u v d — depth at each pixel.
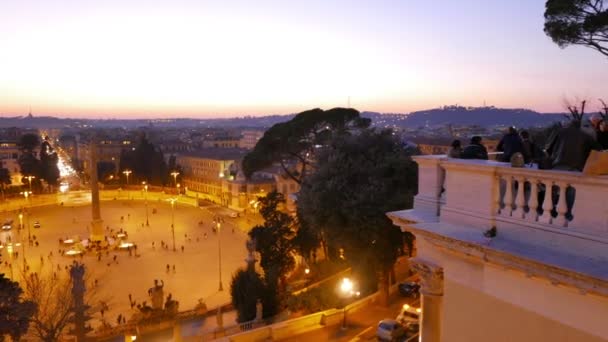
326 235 28.45
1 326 19.39
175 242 72.19
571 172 6.61
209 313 38.06
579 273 5.94
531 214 7.19
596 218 6.34
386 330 23.02
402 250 29.17
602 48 20.89
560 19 21.72
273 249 40.47
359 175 27.36
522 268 6.82
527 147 10.34
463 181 8.32
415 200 9.98
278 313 31.78
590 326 6.27
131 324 33.59
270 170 104.25
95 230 71.75
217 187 112.56
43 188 115.94
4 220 88.69
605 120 8.62
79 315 24.06
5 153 142.38
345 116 47.66
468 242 7.57
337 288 31.33
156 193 113.69
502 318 7.65
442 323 8.95
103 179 126.88
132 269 57.88
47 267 58.44
